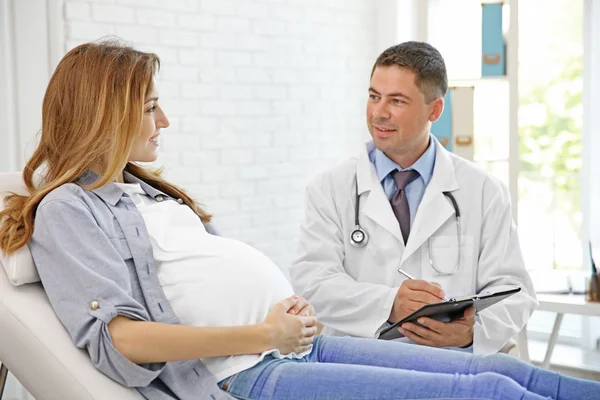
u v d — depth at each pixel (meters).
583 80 3.89
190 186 3.50
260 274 1.76
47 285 1.62
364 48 4.25
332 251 2.38
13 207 1.71
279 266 3.88
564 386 1.62
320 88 4.03
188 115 3.47
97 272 1.61
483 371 1.70
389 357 1.81
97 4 3.14
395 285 2.33
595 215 3.88
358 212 2.38
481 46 3.64
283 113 3.87
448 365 1.75
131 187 1.86
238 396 1.67
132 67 1.76
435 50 2.37
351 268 2.40
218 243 1.80
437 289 2.17
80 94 1.74
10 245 1.65
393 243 2.34
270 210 3.83
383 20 4.27
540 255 4.05
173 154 3.43
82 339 1.58
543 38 3.96
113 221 1.74
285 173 3.89
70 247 1.62
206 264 1.75
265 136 3.79
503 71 3.62
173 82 3.41
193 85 3.48
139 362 1.57
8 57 2.90
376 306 2.22
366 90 4.28
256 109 3.75
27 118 2.96
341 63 4.13
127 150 1.74
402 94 2.29
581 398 1.59
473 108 3.59
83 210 1.65
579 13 3.87
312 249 2.38
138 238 1.74
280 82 3.84
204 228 1.92
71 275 1.60
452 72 3.83
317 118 4.03
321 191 2.44
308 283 2.33
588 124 3.87
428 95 2.31
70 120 1.75
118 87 1.74
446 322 2.13
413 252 2.32
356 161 2.48
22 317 1.62
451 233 2.36
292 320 1.69
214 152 3.58
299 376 1.65
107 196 1.76
